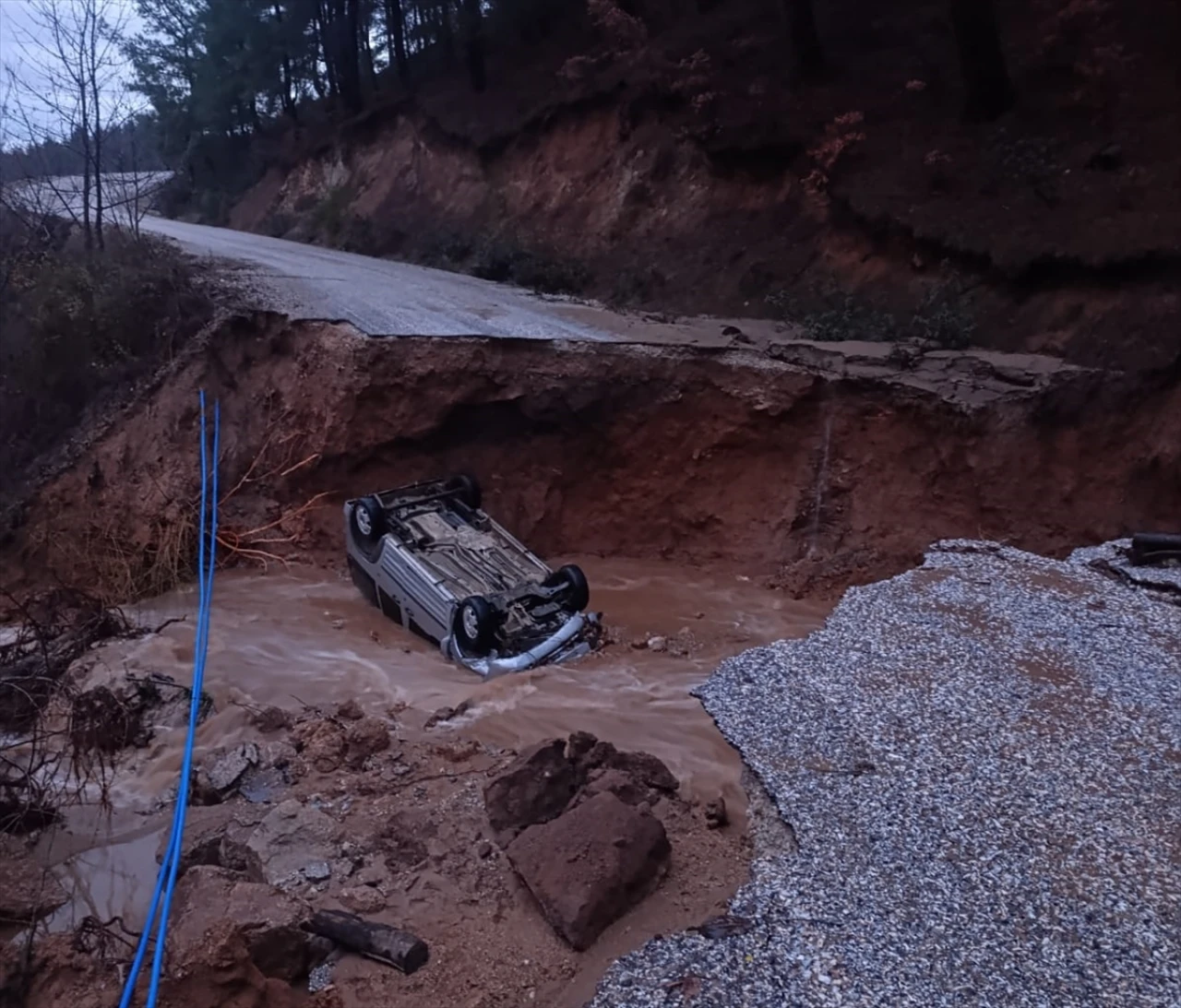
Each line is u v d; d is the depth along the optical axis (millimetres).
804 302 17734
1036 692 8227
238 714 8992
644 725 8617
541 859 5957
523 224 24266
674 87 22156
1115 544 12070
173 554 13391
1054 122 18031
